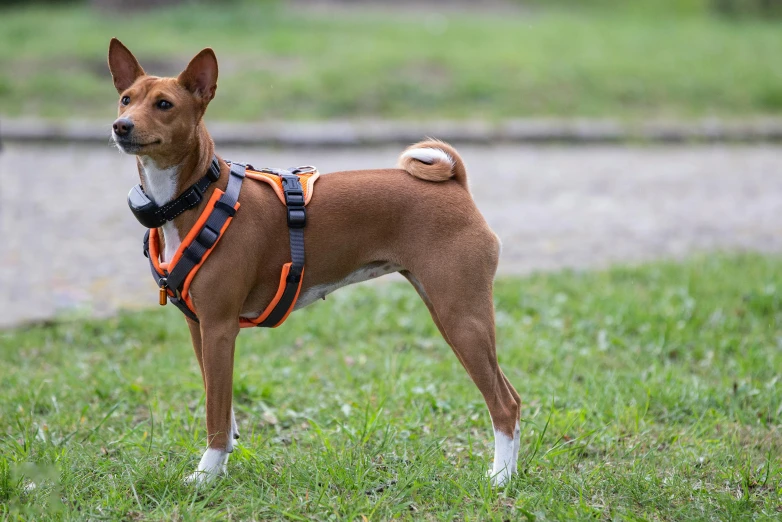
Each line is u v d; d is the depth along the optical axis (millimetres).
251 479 5043
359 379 6875
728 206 12445
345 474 5016
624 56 20281
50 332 7750
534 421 5914
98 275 9367
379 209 4992
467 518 4652
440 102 17062
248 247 4844
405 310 8438
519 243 10727
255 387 6484
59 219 11148
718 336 7562
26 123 14836
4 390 6500
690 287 8609
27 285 9023
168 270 4816
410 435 5730
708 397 6371
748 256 9781
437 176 5066
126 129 4543
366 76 17516
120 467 5184
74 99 16328
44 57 18016
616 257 10203
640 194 13016
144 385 6605
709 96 18281
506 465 5086
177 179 4777
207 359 4828
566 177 13875
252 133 14820
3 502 4809
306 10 25453
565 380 6758
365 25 22844
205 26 21359
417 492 4984
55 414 6031
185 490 4902
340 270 5070
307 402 6438
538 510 4758
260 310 5086
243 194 4895
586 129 16125
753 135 16547
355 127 15438
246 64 18125
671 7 29250
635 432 5867
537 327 7973
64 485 4926
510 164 14578
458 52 19562
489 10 28141
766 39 23250
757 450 5730
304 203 4941
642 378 6750
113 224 11039
